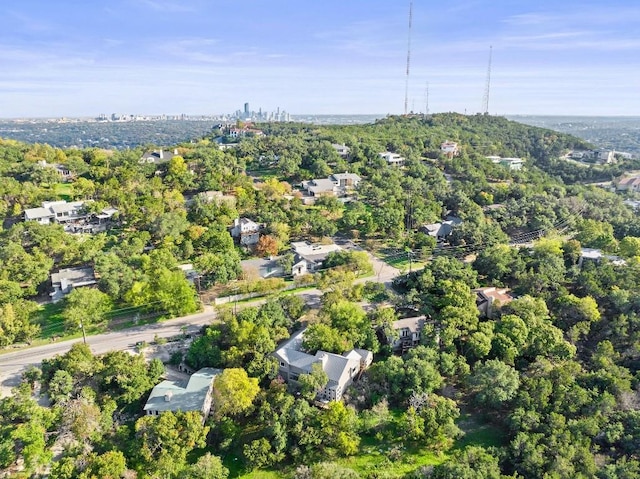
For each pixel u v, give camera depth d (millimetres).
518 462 73062
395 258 145750
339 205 170375
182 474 67938
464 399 90125
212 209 152250
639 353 96125
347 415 77938
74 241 130750
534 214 169375
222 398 79062
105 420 75188
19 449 70688
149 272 115062
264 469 74125
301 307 106812
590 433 75688
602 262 128375
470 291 114812
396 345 101562
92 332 103375
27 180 166750
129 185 165250
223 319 97875
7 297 103562
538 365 91938
